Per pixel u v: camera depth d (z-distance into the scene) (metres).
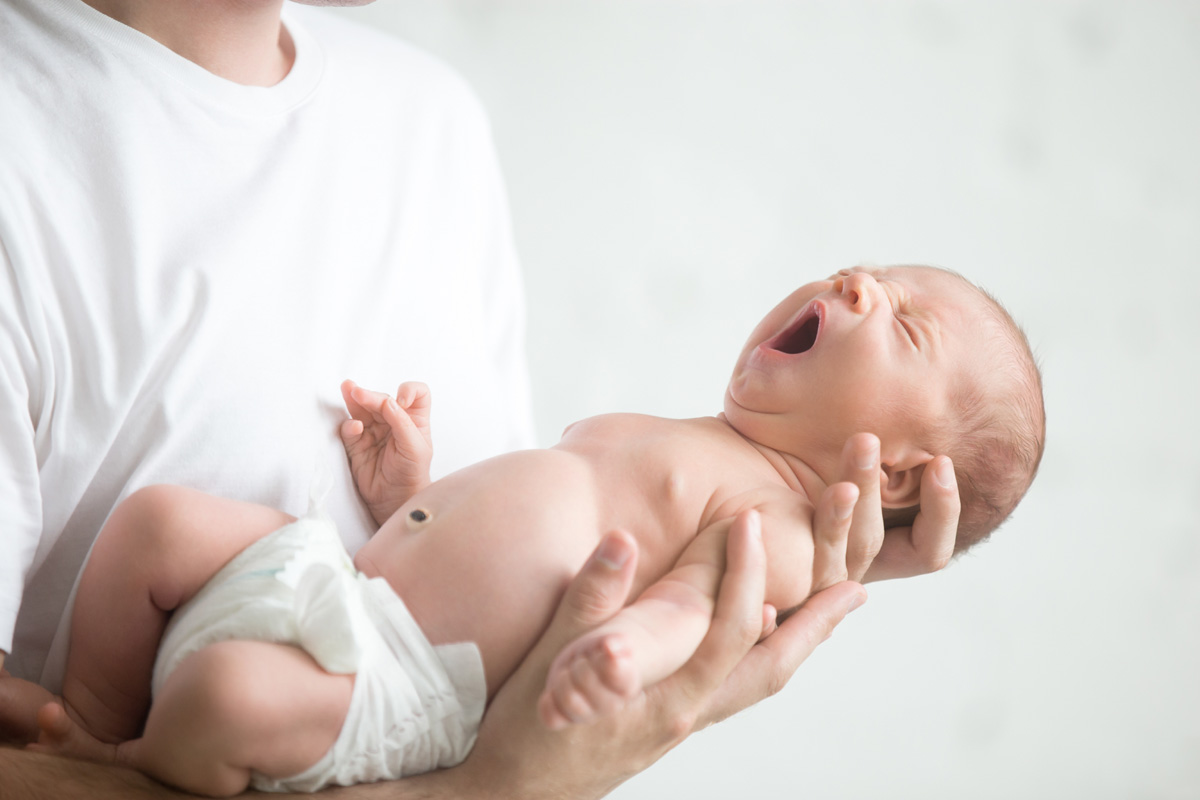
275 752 0.87
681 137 2.83
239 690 0.85
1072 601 2.89
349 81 1.37
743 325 2.86
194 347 1.08
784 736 2.70
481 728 0.99
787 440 1.23
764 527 1.06
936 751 2.77
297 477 1.15
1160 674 2.91
